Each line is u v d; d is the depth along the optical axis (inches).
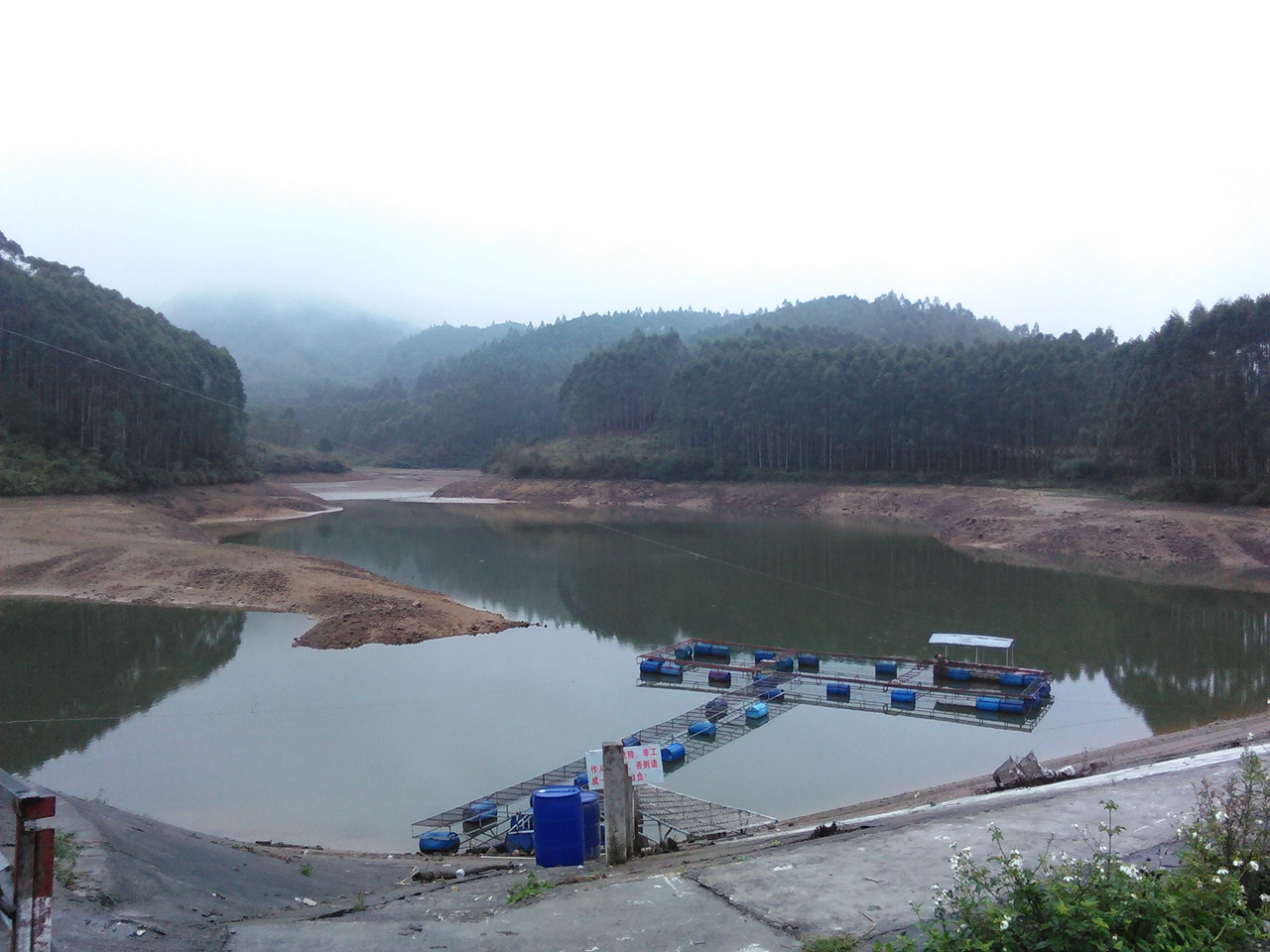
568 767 799.1
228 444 3890.3
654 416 5260.8
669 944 235.0
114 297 3740.2
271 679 1151.0
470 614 1528.1
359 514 3735.2
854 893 265.1
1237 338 2370.8
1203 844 224.4
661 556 2298.2
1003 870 211.6
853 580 1886.1
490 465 5132.9
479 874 425.1
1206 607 1525.6
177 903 298.7
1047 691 1048.8
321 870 478.3
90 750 884.6
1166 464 2573.8
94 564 1781.5
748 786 776.9
